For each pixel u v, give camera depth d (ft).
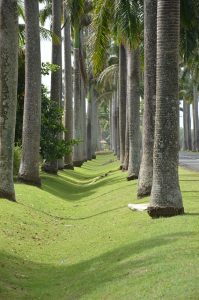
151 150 58.13
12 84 58.65
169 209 44.60
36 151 77.20
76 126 145.18
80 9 87.35
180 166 118.32
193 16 64.18
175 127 44.57
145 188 58.70
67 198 80.79
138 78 82.58
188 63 79.71
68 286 32.04
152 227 41.37
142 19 72.95
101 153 309.63
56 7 107.55
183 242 34.17
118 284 28.73
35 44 76.89
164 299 24.50
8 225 47.65
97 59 71.20
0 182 59.00
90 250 40.45
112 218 52.60
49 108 93.66
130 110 84.43
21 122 91.04
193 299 23.84
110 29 75.72
